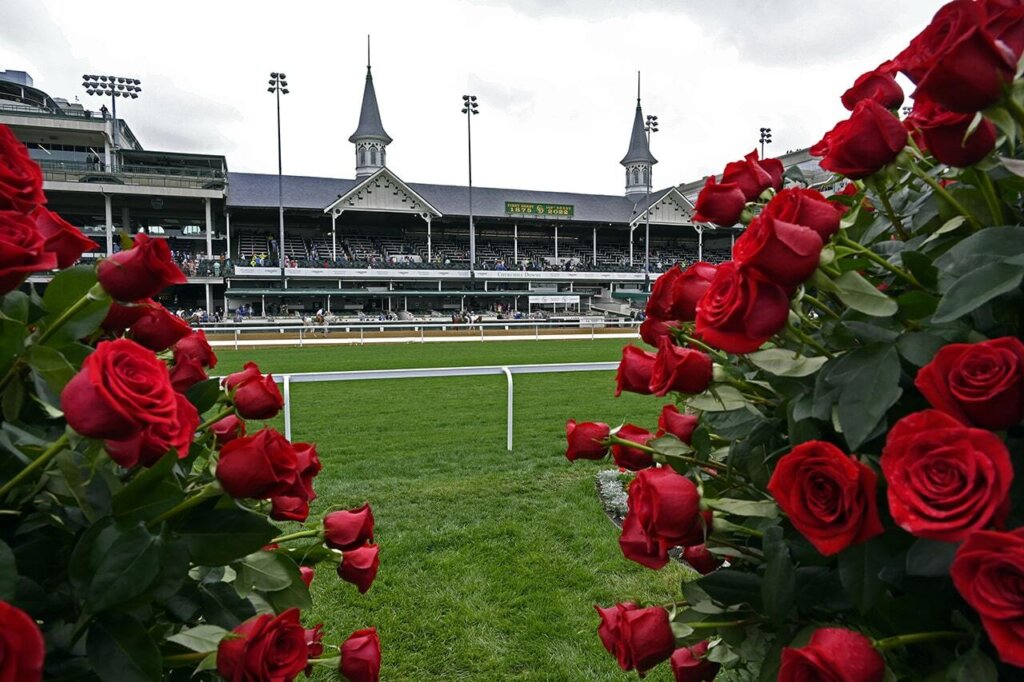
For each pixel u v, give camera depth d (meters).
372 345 27.06
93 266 1.21
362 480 6.46
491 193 58.25
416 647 3.48
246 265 44.78
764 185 1.46
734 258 1.04
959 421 0.81
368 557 1.63
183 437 1.04
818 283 0.95
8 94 50.47
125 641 0.96
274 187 50.88
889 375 0.89
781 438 1.25
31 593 0.96
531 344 27.02
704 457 1.31
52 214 1.26
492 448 7.87
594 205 60.62
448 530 5.05
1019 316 0.98
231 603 1.26
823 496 0.87
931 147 0.97
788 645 1.07
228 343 27.64
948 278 0.92
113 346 0.97
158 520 1.04
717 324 1.00
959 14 0.99
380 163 62.09
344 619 3.76
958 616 0.86
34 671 0.70
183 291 46.81
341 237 55.16
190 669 1.20
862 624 1.03
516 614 3.79
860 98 1.30
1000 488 0.69
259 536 1.12
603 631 1.38
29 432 1.12
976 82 0.83
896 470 0.78
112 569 0.93
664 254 62.44
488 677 3.22
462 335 32.41
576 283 54.84
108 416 0.91
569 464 6.97
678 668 1.54
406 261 50.41
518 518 5.32
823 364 1.06
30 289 1.24
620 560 4.48
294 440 8.47
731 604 1.14
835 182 1.53
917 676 0.97
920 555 0.80
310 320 36.19
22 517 1.06
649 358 1.48
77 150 45.84
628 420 9.82
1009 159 0.97
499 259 56.25
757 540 1.36
